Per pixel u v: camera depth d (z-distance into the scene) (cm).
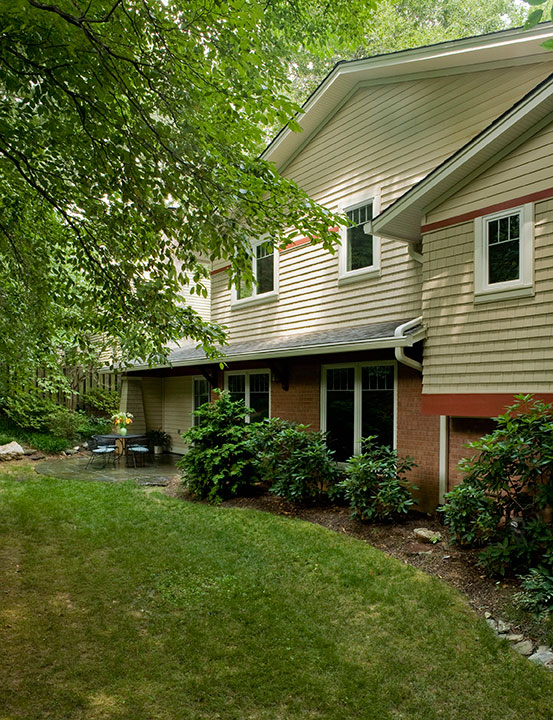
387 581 473
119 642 362
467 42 666
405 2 1884
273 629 386
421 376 703
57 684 310
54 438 1305
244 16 321
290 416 952
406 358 633
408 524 638
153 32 353
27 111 389
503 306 553
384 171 820
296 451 762
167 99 380
